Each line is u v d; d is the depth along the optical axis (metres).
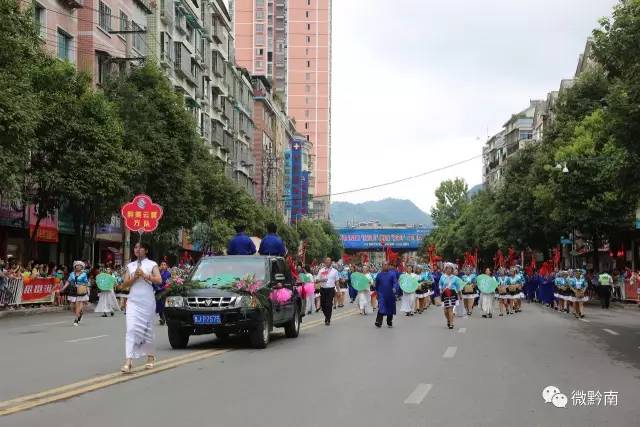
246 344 16.08
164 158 35.03
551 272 36.69
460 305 26.44
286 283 17.22
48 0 35.22
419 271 29.92
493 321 24.22
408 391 9.85
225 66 73.12
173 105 36.16
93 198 30.17
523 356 13.96
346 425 7.73
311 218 135.50
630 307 36.41
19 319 25.20
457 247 95.00
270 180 99.75
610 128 19.45
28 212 34.31
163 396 9.44
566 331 20.16
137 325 11.56
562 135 43.75
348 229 135.12
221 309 14.51
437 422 7.90
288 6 179.75
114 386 10.22
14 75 23.17
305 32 179.62
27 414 8.29
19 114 22.41
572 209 38.88
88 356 13.66
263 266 16.12
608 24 19.66
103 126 29.75
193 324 14.56
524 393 9.77
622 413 8.58
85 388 9.95
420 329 20.48
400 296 41.88
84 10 39.53
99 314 28.50
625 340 17.58
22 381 10.60
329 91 180.75
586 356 14.12
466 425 7.77
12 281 27.81
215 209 51.25
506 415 8.33
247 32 154.62
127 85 35.19
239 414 8.30
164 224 37.81
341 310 31.39
